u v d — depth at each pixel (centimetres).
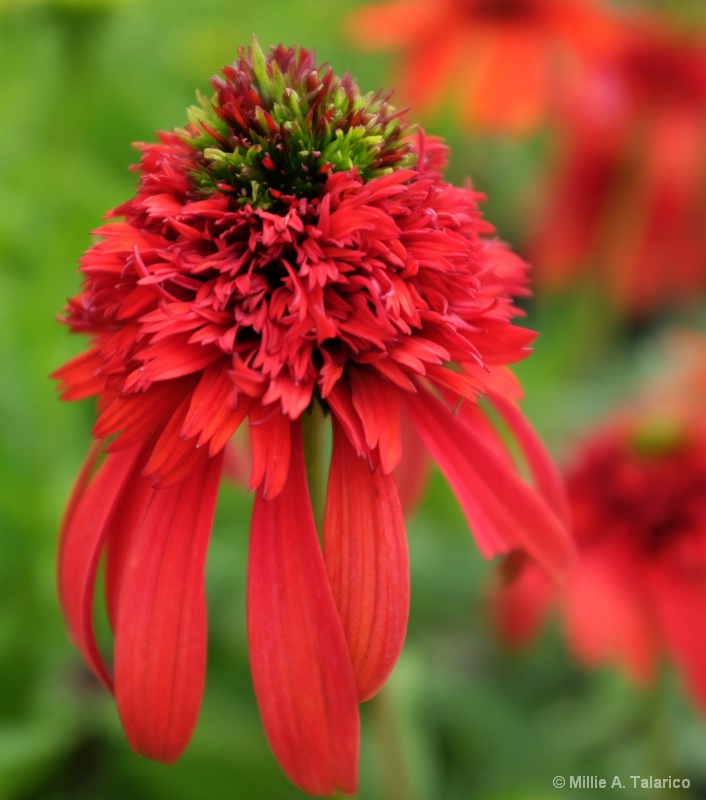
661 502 35
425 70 49
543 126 57
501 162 62
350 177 25
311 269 25
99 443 28
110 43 40
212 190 26
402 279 25
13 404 39
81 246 36
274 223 25
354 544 25
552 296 59
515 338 26
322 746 24
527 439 28
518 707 43
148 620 25
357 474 25
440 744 41
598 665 37
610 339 66
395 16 51
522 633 36
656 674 35
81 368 27
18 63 44
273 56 26
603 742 41
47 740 36
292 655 24
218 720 37
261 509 25
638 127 52
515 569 28
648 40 53
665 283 57
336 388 25
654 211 54
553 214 55
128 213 26
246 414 25
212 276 25
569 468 36
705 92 53
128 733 25
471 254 26
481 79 48
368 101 27
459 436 26
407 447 31
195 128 26
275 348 25
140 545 25
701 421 37
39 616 37
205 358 25
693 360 44
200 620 25
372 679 25
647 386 50
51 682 38
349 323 25
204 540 25
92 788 37
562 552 27
